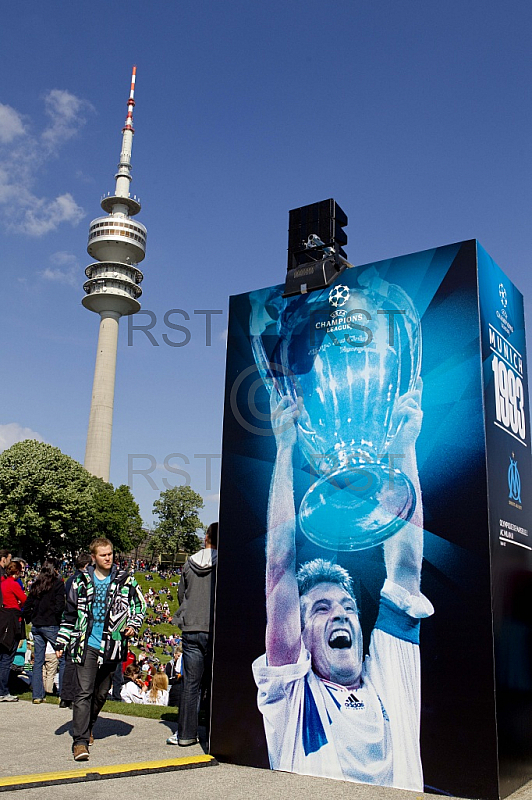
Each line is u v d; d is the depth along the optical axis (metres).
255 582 5.86
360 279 5.86
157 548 87.88
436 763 4.65
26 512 58.12
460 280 5.32
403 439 5.32
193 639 6.26
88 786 4.57
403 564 5.11
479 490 4.89
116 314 107.75
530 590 5.47
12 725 6.93
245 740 5.58
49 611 8.66
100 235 112.12
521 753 4.82
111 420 102.44
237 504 6.14
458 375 5.17
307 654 5.43
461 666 4.69
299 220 6.60
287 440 5.97
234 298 6.67
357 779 4.96
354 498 5.46
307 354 6.02
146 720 7.63
